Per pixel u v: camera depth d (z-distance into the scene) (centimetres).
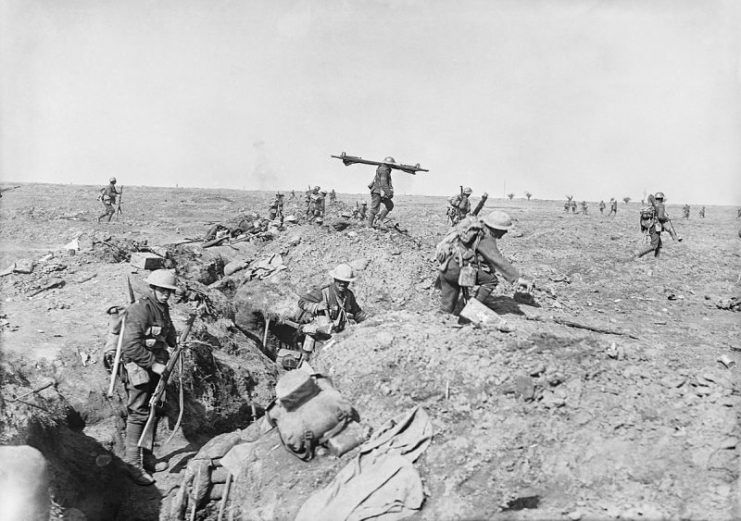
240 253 1354
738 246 1967
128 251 1055
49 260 961
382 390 510
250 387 765
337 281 705
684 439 424
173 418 630
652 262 1492
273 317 1020
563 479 412
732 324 793
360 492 414
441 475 427
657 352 538
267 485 453
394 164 1256
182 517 504
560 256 1644
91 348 645
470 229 630
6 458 374
